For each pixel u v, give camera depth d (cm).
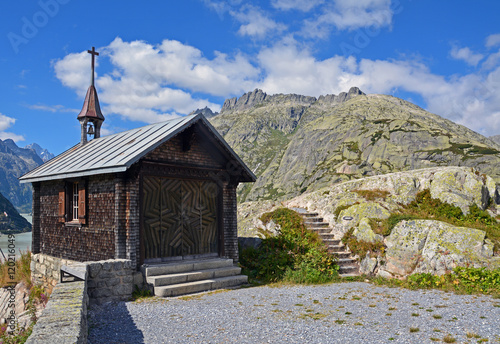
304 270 1291
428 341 631
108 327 745
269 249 1455
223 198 1396
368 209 1520
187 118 1218
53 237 1470
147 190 1170
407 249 1295
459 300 934
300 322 757
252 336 669
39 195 1606
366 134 14812
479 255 1195
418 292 1055
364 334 672
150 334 691
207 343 635
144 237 1147
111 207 1144
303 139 18838
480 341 624
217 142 1290
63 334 437
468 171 1689
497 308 843
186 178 1272
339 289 1121
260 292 1091
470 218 1494
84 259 1259
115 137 1480
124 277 1049
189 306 921
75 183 1359
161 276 1086
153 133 1241
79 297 656
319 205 1786
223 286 1180
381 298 984
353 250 1431
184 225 1269
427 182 1683
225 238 1385
